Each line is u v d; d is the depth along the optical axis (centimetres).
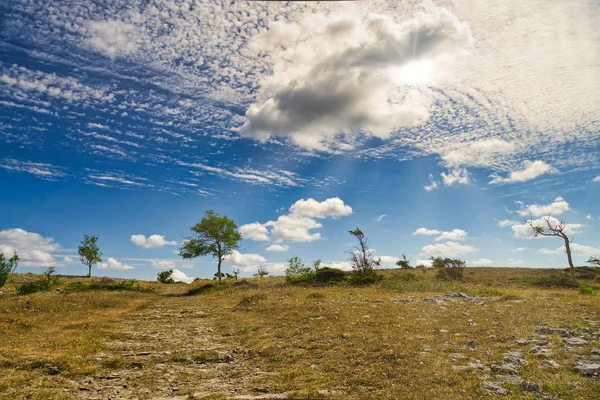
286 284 3481
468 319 1207
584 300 1542
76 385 773
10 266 3014
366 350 895
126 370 886
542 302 1513
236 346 1083
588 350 767
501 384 630
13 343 1077
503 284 3083
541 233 2797
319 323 1263
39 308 1711
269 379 755
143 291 3183
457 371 707
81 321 1478
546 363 708
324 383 697
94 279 4378
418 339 973
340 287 2905
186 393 716
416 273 3697
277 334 1162
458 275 3325
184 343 1160
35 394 707
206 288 3594
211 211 4425
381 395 616
